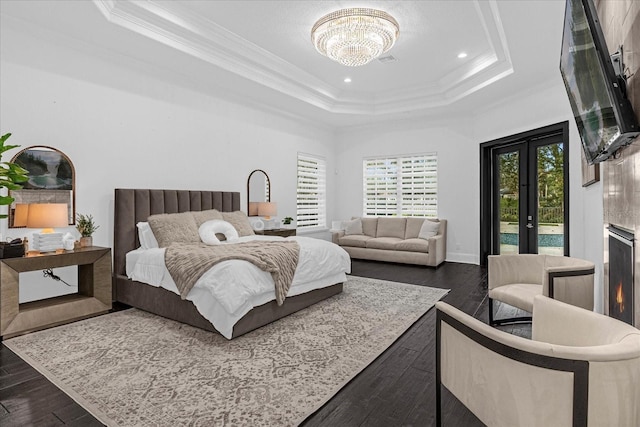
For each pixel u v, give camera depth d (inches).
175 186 183.9
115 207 156.5
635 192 62.2
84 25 133.5
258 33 160.1
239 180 219.5
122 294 151.6
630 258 62.7
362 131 300.8
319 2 135.0
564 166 171.9
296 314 138.9
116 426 70.4
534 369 47.0
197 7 139.3
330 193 307.4
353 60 153.5
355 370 93.3
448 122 262.4
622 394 44.9
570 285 97.4
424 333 120.6
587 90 68.6
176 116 184.1
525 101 200.7
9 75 128.5
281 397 80.6
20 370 93.2
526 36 137.6
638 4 55.6
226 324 110.4
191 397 80.4
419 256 242.5
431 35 161.2
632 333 50.9
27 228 134.4
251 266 119.6
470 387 56.7
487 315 139.4
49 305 125.9
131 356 101.1
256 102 228.8
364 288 181.0
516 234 221.1
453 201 260.8
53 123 139.8
